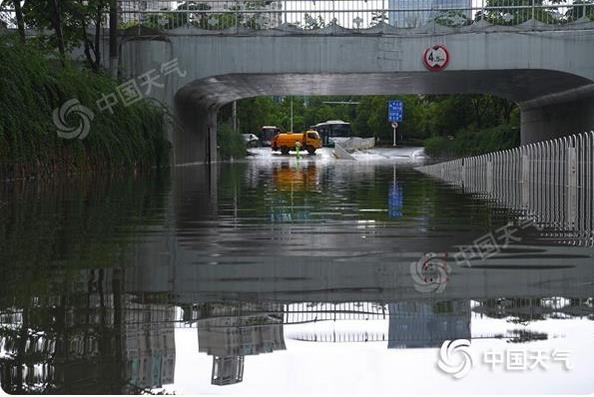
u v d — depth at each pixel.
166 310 5.00
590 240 8.23
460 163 25.39
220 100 39.09
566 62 27.06
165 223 10.09
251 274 6.25
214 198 14.73
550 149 17.78
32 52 19.38
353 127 88.56
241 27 28.19
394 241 8.21
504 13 27.39
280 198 14.83
